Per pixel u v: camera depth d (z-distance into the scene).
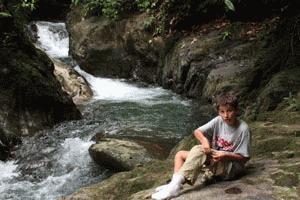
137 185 4.56
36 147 7.11
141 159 6.16
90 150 6.56
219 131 3.84
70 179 6.26
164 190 3.68
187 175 3.71
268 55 8.35
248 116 6.52
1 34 7.91
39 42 13.23
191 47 9.98
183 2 10.97
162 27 11.06
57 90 8.20
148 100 9.66
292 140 4.68
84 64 12.23
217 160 3.72
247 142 3.76
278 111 5.97
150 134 7.41
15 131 7.29
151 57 11.17
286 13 8.59
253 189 3.66
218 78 8.63
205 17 10.85
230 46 9.66
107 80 11.55
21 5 8.72
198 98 9.35
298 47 7.67
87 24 12.58
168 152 6.61
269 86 6.86
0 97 7.45
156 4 11.58
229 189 3.68
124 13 11.98
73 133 7.62
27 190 6.04
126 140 6.93
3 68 7.64
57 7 15.47
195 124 7.93
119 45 11.79
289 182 3.72
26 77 7.79
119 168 6.16
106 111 8.87
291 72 7.11
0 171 6.54
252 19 10.33
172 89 10.34
